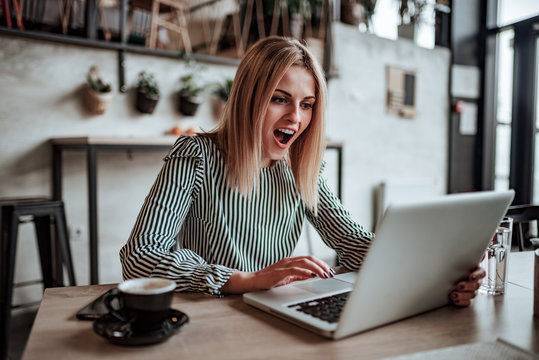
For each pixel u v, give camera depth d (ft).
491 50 16.30
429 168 15.78
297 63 3.53
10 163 8.86
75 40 9.14
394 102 14.62
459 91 16.12
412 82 15.11
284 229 3.99
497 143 16.38
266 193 3.85
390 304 2.32
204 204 3.71
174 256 3.05
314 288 2.90
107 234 10.14
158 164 10.79
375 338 2.22
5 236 7.50
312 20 12.75
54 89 9.23
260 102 3.49
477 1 16.21
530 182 14.66
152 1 10.94
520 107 14.85
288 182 3.98
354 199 14.07
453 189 16.24
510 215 5.26
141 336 2.06
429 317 2.56
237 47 12.00
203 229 3.74
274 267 2.95
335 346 2.10
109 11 10.34
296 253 12.76
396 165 14.94
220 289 2.89
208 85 11.09
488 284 3.06
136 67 10.21
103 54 9.76
